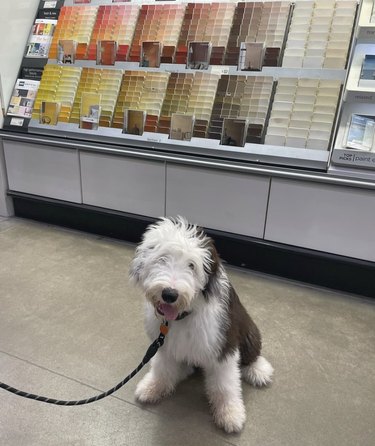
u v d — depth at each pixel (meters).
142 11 3.14
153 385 1.78
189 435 1.62
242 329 1.76
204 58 2.87
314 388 1.88
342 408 1.77
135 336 2.19
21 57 3.57
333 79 2.56
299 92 2.63
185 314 1.50
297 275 2.82
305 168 2.56
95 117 3.18
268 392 1.85
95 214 3.40
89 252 3.15
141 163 3.04
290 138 2.62
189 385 1.88
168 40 2.99
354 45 2.50
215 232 2.93
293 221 2.69
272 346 2.15
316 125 2.57
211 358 1.57
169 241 1.34
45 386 1.83
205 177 2.84
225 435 1.62
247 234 2.86
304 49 2.64
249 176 2.71
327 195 2.53
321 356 2.09
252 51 2.73
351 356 2.10
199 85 2.88
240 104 2.76
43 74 3.43
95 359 2.01
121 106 3.12
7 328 2.22
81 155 3.25
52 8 3.54
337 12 2.61
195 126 2.87
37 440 1.58
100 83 3.20
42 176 3.50
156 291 1.31
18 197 3.66
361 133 2.44
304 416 1.72
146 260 1.38
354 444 1.60
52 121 3.34
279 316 2.41
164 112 2.97
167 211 3.09
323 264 2.70
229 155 2.76
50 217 3.64
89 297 2.54
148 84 3.04
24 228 3.56
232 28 2.83
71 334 2.19
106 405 1.75
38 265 2.92
